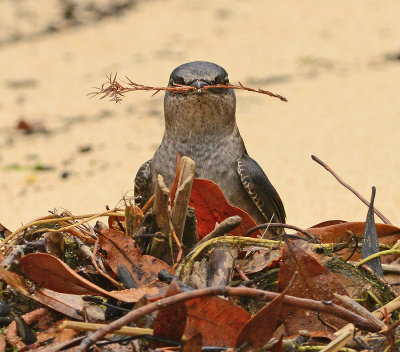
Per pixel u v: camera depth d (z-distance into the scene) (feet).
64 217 21.36
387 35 86.33
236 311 17.43
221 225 20.24
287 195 41.93
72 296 19.11
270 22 96.53
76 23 102.17
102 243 20.18
